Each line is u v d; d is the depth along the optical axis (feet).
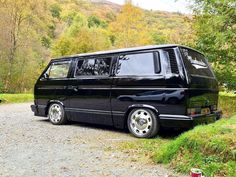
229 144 12.57
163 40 49.96
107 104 21.68
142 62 20.20
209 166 12.07
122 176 12.43
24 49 86.38
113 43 123.03
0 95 58.80
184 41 40.78
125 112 20.63
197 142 13.32
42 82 26.91
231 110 32.09
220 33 31.73
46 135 21.12
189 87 18.21
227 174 11.56
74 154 15.97
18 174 12.71
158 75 19.15
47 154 15.97
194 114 18.78
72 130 23.11
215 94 22.36
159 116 18.99
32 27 89.04
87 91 23.00
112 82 21.43
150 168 13.42
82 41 106.32
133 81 20.26
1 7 80.12
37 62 92.32
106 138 20.12
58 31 130.93
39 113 27.27
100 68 22.56
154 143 18.24
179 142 14.03
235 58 35.53
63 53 105.50
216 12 33.60
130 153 16.06
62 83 25.04
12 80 86.38
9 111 37.06
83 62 23.90
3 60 81.97
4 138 19.98
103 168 13.52
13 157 15.35
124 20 117.29
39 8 88.69
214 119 21.43
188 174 12.42
